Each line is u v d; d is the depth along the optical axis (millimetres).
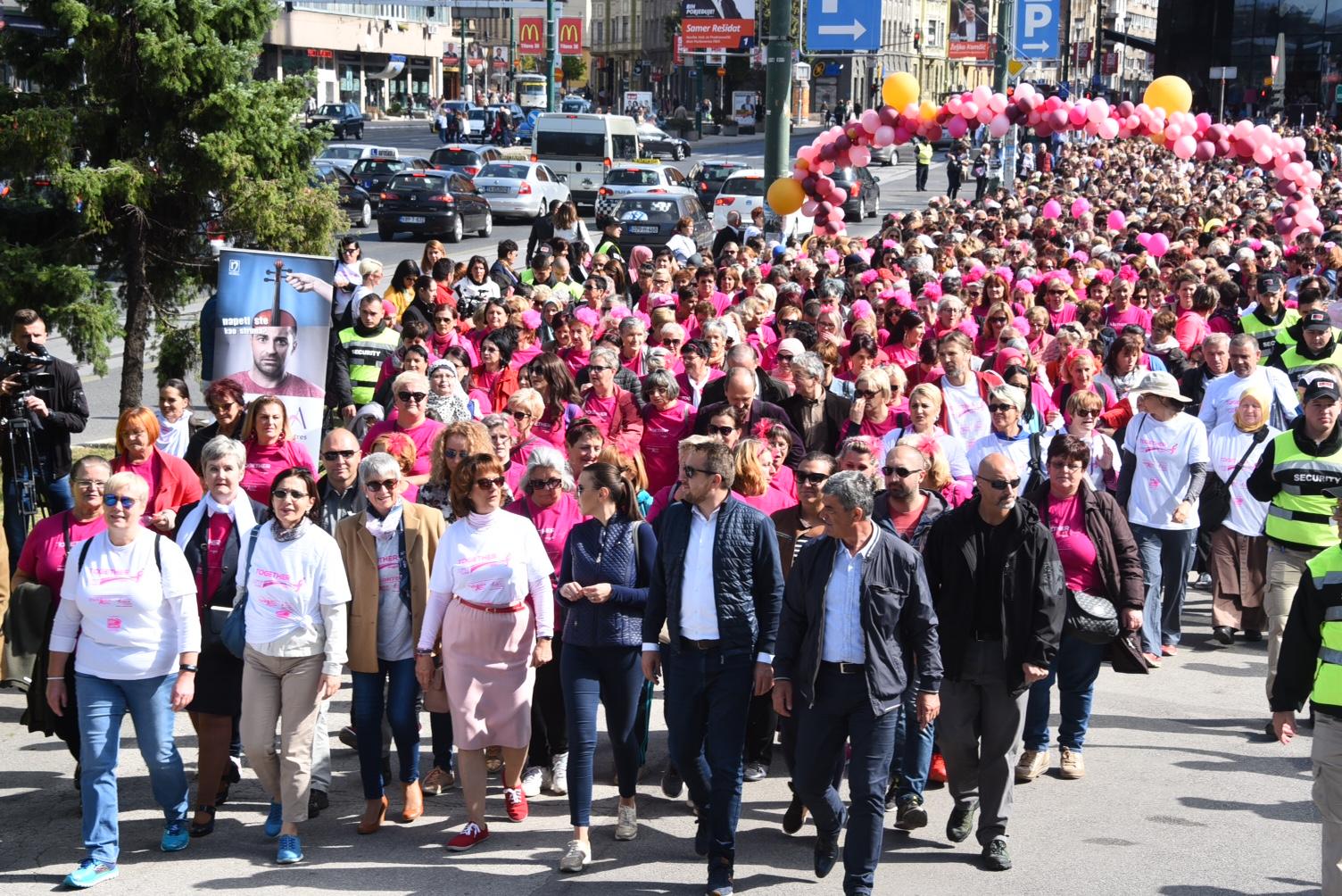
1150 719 11555
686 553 8758
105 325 17375
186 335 18281
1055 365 15156
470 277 20703
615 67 169750
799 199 24484
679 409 12977
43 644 9297
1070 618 9867
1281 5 89250
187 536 9383
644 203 40938
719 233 32250
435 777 10164
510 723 9312
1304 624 7855
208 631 9180
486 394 14703
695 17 71688
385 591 9352
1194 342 17688
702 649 8672
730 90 139250
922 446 11039
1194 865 8883
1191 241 27656
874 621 8289
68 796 9992
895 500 9641
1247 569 13219
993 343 16984
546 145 60156
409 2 65688
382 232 46438
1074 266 21953
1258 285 17922
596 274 20297
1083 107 22391
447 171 47812
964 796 9180
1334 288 21891
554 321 15875
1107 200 43031
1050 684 10172
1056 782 10258
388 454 9438
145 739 8883
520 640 9234
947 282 18531
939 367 14203
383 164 52625
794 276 21141
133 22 16922
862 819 8227
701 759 8898
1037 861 8930
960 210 39906
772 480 10891
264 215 17594
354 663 9312
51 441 12523
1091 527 9977
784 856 9078
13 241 17672
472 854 9070
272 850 9117
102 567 8734
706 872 8836
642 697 9594
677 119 114938
